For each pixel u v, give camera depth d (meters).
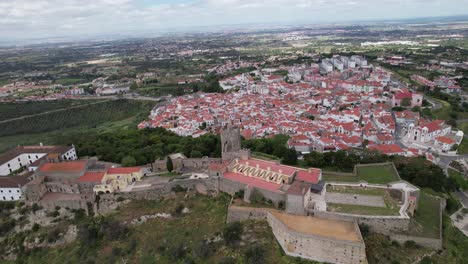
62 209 144.12
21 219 145.00
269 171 136.62
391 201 119.44
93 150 193.62
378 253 102.06
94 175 151.00
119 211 139.12
